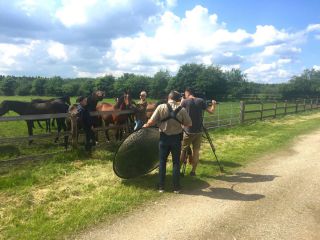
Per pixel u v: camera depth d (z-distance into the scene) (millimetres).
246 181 7242
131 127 10727
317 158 9586
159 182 6457
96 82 73438
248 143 11742
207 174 7676
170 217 5285
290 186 6906
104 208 5555
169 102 6438
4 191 6301
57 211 5508
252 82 79562
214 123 15766
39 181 6906
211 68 65812
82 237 4633
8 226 4953
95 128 9516
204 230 4848
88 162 8438
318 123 18969
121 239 4578
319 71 72938
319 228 4949
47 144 10422
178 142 6395
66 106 11492
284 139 12719
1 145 10141
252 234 4730
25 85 90125
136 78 69688
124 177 7062
